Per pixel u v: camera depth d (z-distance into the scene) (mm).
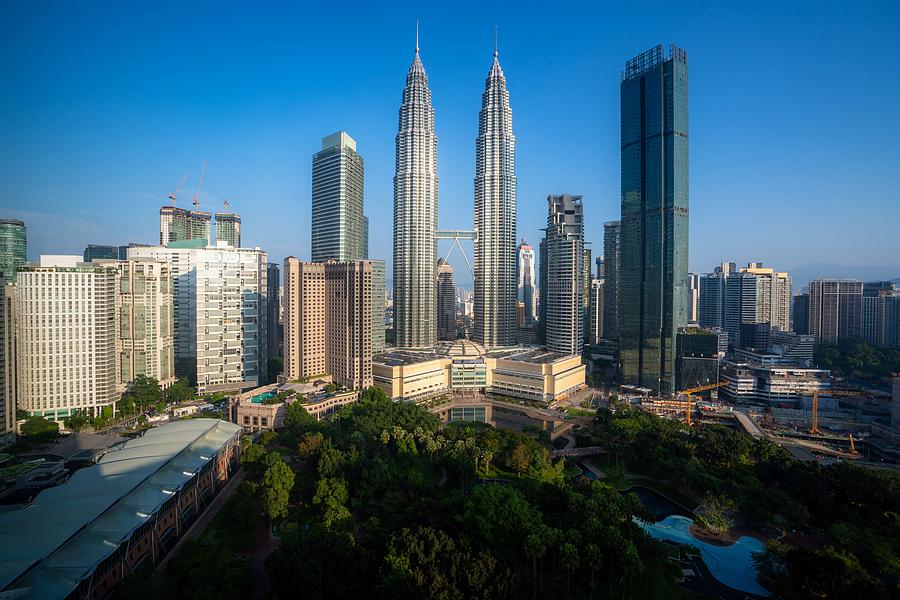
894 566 169750
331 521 192500
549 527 179750
